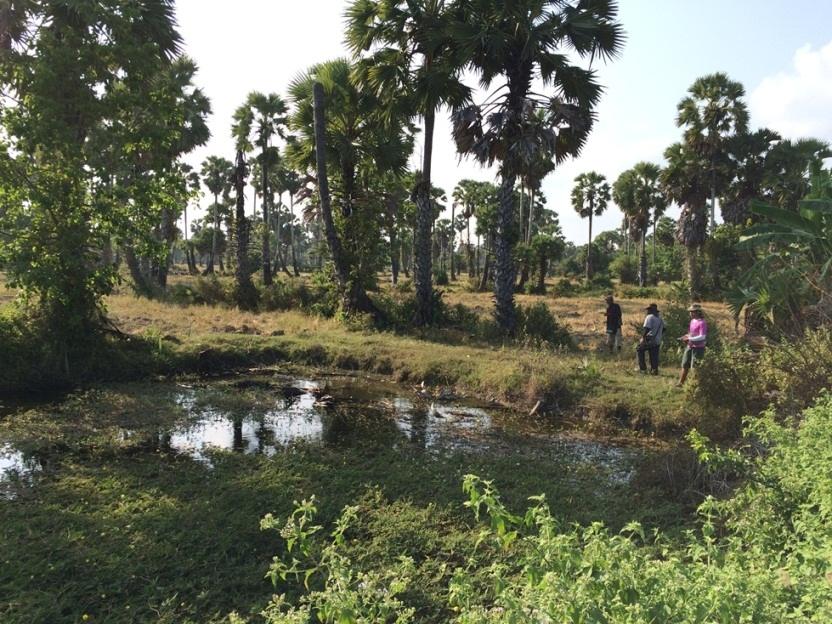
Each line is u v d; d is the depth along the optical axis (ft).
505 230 47.65
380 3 48.32
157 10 38.73
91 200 32.32
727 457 13.60
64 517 15.89
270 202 170.30
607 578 6.83
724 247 85.51
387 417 29.48
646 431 27.94
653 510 17.74
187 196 34.96
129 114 33.22
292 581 13.25
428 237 52.95
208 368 37.99
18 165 30.50
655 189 137.80
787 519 11.76
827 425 13.91
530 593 7.14
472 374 35.86
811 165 26.32
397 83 49.80
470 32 43.01
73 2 30.22
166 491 18.15
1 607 11.87
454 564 14.20
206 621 11.79
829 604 6.91
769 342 28.37
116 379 34.01
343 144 56.34
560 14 42.80
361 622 7.35
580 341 51.85
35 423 24.86
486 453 24.07
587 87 44.45
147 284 75.92
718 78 84.99
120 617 11.82
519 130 44.42
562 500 18.62
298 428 26.86
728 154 88.12
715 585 6.83
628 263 168.04
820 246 24.62
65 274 32.32
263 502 17.34
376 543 15.02
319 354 41.60
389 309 56.70
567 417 30.48
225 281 77.77
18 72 30.17
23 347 31.78
